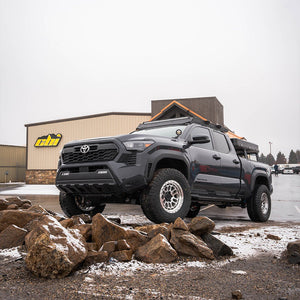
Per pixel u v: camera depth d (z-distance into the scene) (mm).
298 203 11648
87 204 5836
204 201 6117
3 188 24281
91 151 5090
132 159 4891
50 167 33250
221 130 7086
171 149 5316
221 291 2551
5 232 4066
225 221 7152
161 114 24203
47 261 2865
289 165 64812
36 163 33781
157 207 4918
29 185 30828
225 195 6402
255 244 4281
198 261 3438
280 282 2758
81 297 2432
